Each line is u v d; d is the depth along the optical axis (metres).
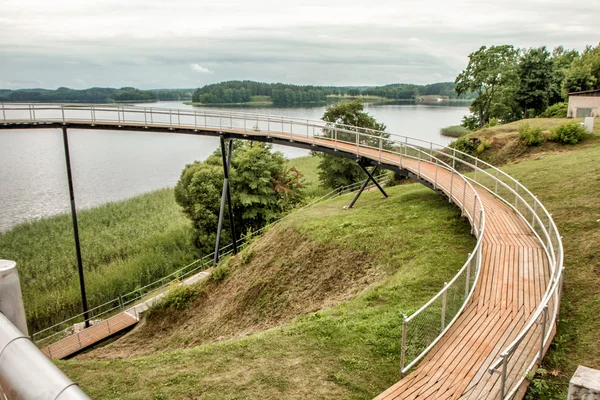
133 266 31.45
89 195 57.16
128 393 10.24
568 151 28.97
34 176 70.44
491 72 52.41
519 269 13.47
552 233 13.87
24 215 47.28
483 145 32.47
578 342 10.32
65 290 28.45
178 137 132.12
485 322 10.80
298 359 11.07
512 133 33.22
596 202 18.19
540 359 9.42
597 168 22.31
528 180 23.36
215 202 34.91
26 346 1.54
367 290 15.55
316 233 21.23
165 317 22.45
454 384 8.73
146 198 49.16
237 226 36.34
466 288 11.61
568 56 77.56
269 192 35.16
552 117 45.81
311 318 13.78
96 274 30.47
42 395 1.29
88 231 38.12
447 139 75.94
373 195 27.95
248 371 10.72
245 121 28.78
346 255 18.98
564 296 12.36
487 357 9.52
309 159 68.88
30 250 33.78
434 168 24.42
